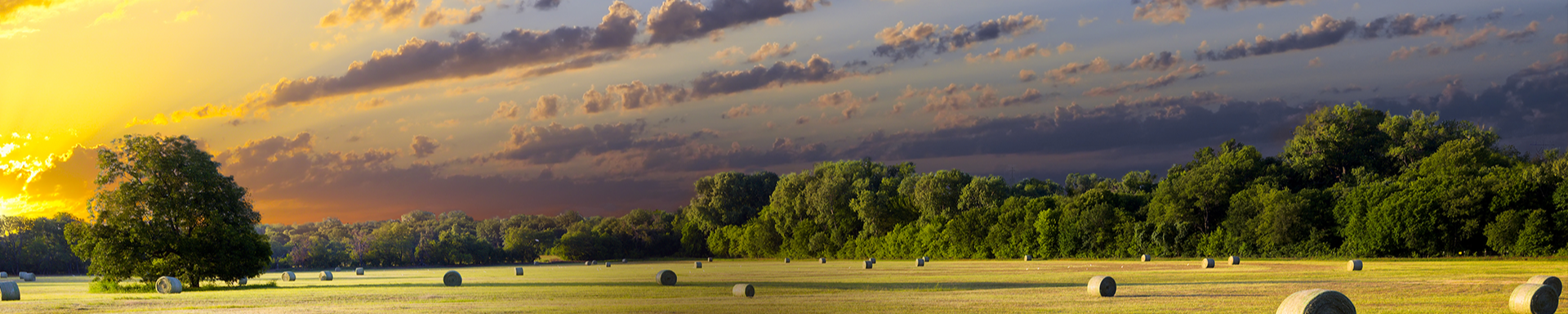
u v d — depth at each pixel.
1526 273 53.44
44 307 42.31
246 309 38.75
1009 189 167.62
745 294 44.72
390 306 40.12
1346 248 97.50
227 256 66.94
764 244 190.38
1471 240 90.06
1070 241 127.12
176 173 67.19
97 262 64.06
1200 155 138.88
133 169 65.75
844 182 178.25
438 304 41.09
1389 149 132.88
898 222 167.12
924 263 119.00
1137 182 161.62
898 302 37.59
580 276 90.88
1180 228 115.94
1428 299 33.78
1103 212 125.00
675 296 47.00
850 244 169.38
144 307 41.31
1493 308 30.28
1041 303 35.56
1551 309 28.61
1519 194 85.94
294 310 37.75
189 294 55.69
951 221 145.25
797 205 182.62
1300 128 140.38
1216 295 38.47
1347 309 26.25
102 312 37.91
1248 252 106.56
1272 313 29.48
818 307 35.41
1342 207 101.31
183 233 67.56
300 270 181.62
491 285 67.06
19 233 170.25
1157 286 46.62
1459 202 87.88
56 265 171.38
